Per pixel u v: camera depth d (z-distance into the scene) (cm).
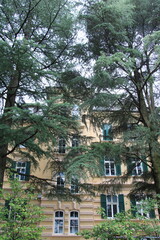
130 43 1038
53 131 867
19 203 627
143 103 1041
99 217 1559
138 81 1048
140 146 827
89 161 752
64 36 1040
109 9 884
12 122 956
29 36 1071
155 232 595
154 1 978
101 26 949
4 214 612
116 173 1669
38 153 929
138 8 1022
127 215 627
